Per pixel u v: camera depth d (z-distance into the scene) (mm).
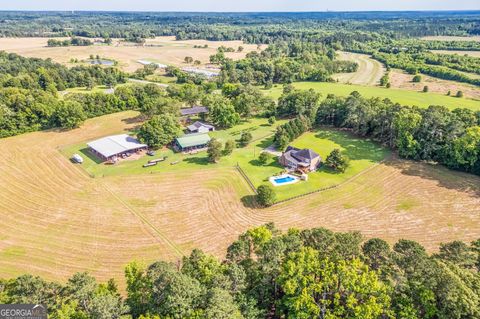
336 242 40344
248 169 81250
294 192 71062
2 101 105438
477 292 32031
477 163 76312
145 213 64188
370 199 68812
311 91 122125
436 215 62906
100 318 29859
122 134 102312
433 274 33281
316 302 34125
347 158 79250
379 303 31469
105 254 53438
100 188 72688
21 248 54219
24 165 83062
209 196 70062
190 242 56625
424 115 86000
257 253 40625
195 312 30344
